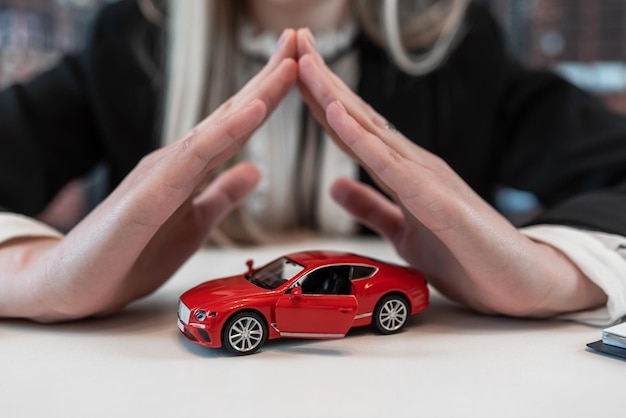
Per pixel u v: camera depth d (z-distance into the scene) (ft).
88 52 2.50
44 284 1.20
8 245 1.36
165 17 2.52
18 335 1.22
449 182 1.18
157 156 1.19
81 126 2.56
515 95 2.51
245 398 0.94
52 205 3.35
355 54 2.42
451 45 2.51
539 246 1.28
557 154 2.30
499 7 3.50
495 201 2.76
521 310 1.24
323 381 0.99
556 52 3.50
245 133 1.14
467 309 1.38
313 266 1.18
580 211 1.50
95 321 1.31
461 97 2.47
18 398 0.95
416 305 1.24
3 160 2.28
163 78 2.47
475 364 1.06
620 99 3.45
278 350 1.13
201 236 1.45
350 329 1.24
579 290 1.25
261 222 2.41
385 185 1.23
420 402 0.92
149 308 1.39
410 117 2.41
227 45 2.33
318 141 2.36
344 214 2.37
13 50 3.35
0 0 3.31
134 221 1.12
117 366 1.06
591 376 1.01
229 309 1.09
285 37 1.28
